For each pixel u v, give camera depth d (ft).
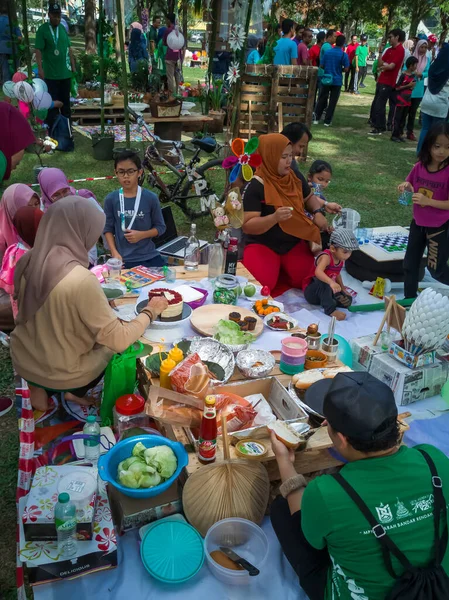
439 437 10.44
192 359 8.90
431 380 11.33
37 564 6.62
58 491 7.02
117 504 7.72
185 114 29.04
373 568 5.60
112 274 12.62
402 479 5.68
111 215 14.56
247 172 14.65
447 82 26.84
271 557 7.49
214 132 33.09
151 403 8.33
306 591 6.63
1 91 38.42
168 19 36.99
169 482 7.39
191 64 72.23
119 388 9.27
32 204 12.97
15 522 8.74
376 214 23.38
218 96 32.60
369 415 5.65
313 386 8.91
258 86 27.17
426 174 14.16
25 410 8.55
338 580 5.98
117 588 6.91
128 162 13.89
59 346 8.87
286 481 7.05
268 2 26.66
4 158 13.94
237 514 7.52
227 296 12.03
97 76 38.19
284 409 8.96
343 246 14.08
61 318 8.63
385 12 68.80
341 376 6.23
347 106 51.65
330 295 14.48
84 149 30.07
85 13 51.80
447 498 5.74
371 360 11.66
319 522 5.73
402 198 14.98
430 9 57.06
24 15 23.07
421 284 16.52
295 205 15.28
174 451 7.81
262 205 15.31
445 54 26.30
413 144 37.37
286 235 15.53
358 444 5.74
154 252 15.06
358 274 16.88
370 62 89.25
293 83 27.84
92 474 7.36
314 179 16.78
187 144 32.53
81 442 8.63
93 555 6.83
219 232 14.10
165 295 11.08
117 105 34.45
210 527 7.43
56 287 8.48
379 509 5.56
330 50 39.27
